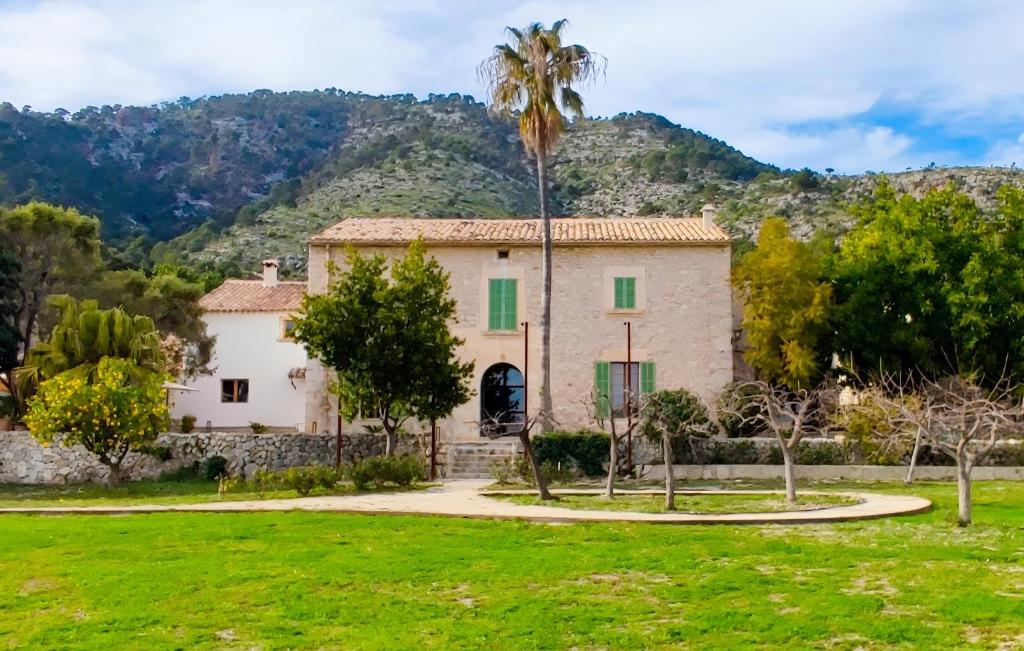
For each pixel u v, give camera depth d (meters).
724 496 21.22
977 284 29.41
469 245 32.75
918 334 29.88
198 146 160.38
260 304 44.12
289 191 113.94
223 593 10.57
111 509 18.45
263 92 195.62
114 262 55.97
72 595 10.62
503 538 14.31
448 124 165.88
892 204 32.59
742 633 8.74
